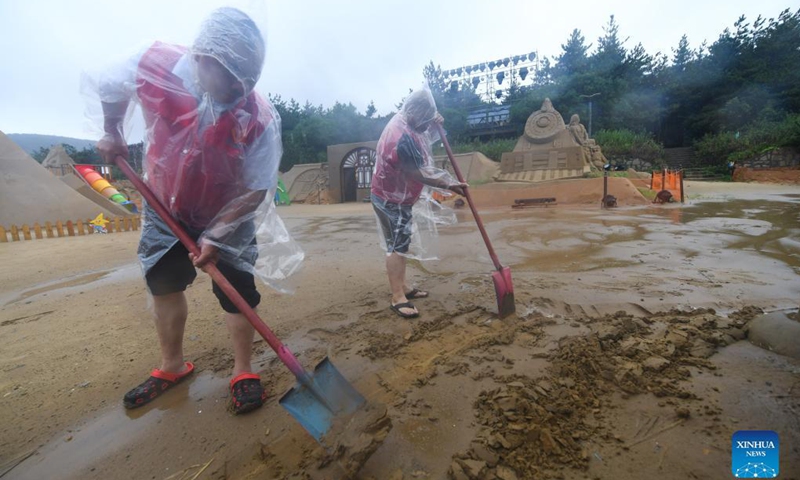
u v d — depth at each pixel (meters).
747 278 3.34
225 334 2.72
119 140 1.83
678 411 1.58
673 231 6.04
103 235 9.99
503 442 1.47
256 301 1.99
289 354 1.54
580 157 14.29
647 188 13.41
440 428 1.60
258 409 1.83
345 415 1.49
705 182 22.27
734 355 2.01
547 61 42.44
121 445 1.63
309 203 23.36
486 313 2.84
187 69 1.66
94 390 2.07
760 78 32.75
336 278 4.04
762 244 4.84
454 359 2.16
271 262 2.12
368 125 37.25
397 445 1.51
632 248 4.86
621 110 33.12
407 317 2.81
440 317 2.78
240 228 1.83
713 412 1.58
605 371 1.89
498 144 24.39
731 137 26.92
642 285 3.26
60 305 3.65
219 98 1.59
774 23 37.12
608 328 2.31
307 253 5.56
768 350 2.04
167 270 1.89
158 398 1.96
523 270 4.00
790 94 31.78
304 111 45.41
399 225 2.94
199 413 1.82
